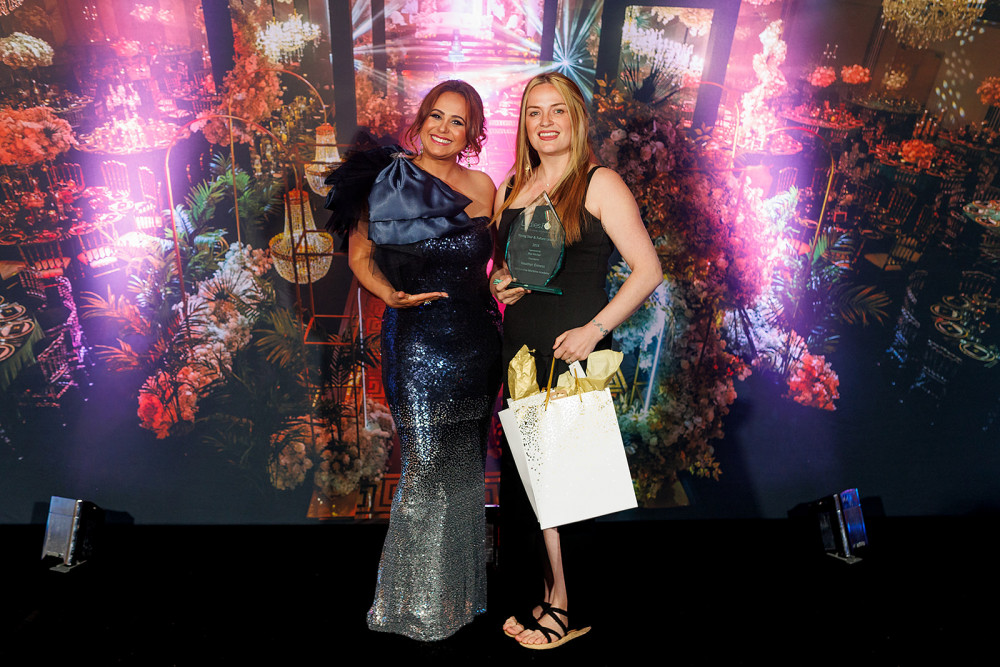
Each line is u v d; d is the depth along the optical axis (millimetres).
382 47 2168
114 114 2158
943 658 1980
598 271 1794
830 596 2260
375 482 2588
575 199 1739
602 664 1918
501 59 2207
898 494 2723
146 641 1954
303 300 2402
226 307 2383
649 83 2264
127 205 2246
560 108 1723
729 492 2709
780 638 2047
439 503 1984
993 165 2346
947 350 2564
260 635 1993
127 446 2473
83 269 2285
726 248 2449
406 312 1948
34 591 2170
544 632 1963
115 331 2357
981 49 2223
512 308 1900
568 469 1760
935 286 2494
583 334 1733
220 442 2508
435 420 1964
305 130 2234
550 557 1964
